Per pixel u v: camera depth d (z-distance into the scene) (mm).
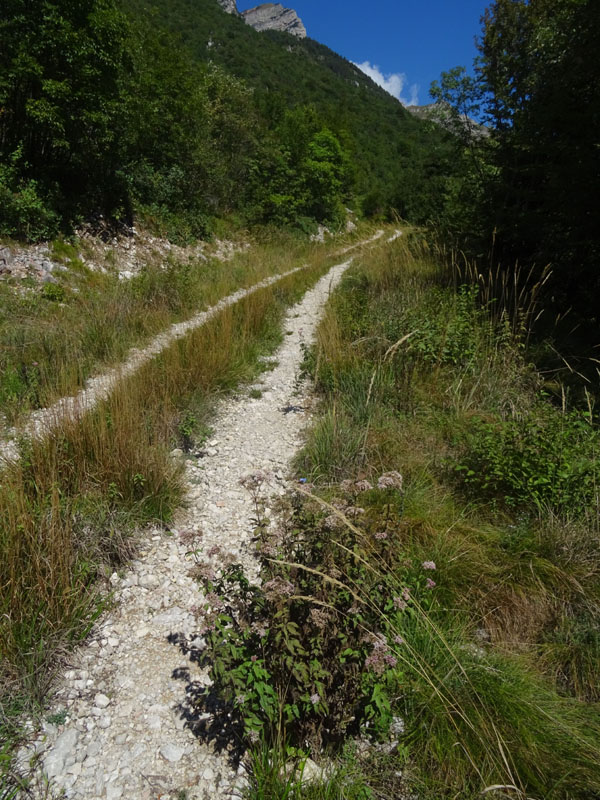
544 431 3926
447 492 3811
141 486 3598
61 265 9523
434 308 6996
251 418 5508
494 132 10344
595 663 2484
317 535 2283
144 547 3322
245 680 1998
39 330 6586
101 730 2154
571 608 2826
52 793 1883
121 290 9000
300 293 12008
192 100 17234
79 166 11672
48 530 2746
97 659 2514
